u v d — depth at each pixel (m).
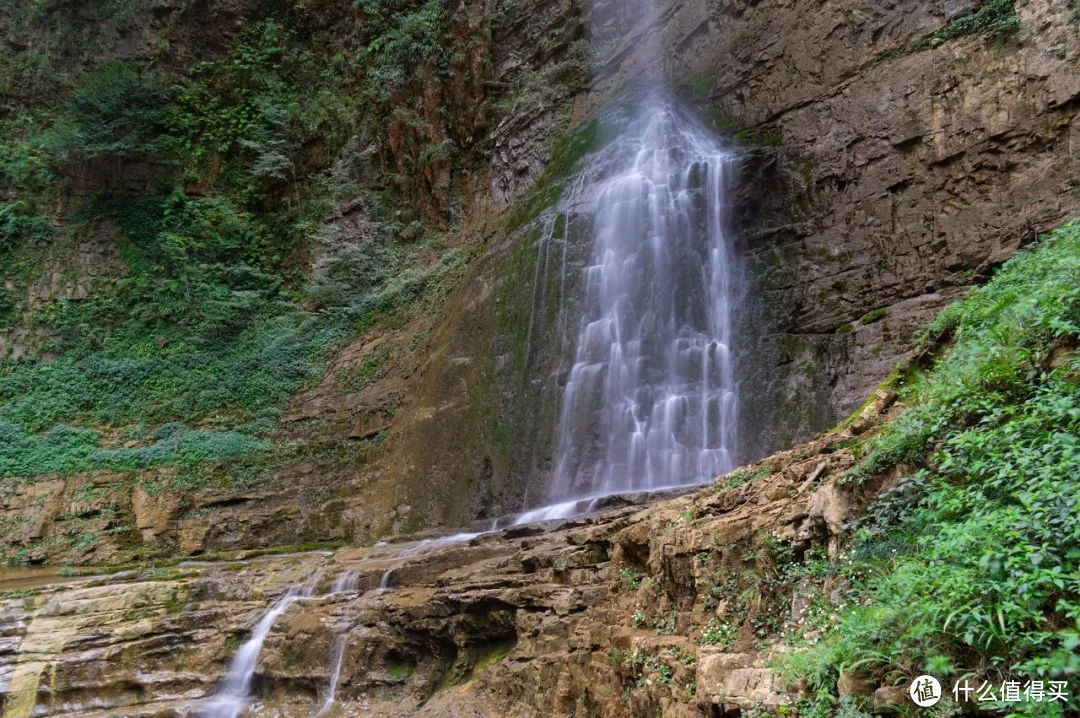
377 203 27.05
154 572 16.16
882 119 14.04
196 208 29.33
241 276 28.30
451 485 17.25
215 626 13.59
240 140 29.27
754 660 5.75
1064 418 5.39
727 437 13.71
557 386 16.33
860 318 13.25
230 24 32.38
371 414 20.70
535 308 17.77
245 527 19.67
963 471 5.53
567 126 22.78
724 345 14.45
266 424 23.39
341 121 29.00
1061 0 12.12
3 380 26.12
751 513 7.02
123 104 29.75
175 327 27.53
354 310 25.20
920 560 5.12
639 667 6.97
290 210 29.36
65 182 30.30
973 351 6.50
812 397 12.95
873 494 6.00
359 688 11.34
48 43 32.47
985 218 12.28
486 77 25.70
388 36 28.45
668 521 8.29
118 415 25.25
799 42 16.23
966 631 4.29
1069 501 4.53
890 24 14.58
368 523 18.34
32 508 21.52
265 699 12.38
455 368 18.78
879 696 4.48
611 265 16.78
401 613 11.38
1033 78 12.16
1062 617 4.20
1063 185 11.50
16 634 13.95
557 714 8.23
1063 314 6.09
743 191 15.25
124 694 13.09
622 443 14.88
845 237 13.97
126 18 32.41
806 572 6.08
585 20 23.61
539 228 18.92
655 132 18.50
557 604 9.32
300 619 12.67
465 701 9.84
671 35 20.50
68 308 28.02
